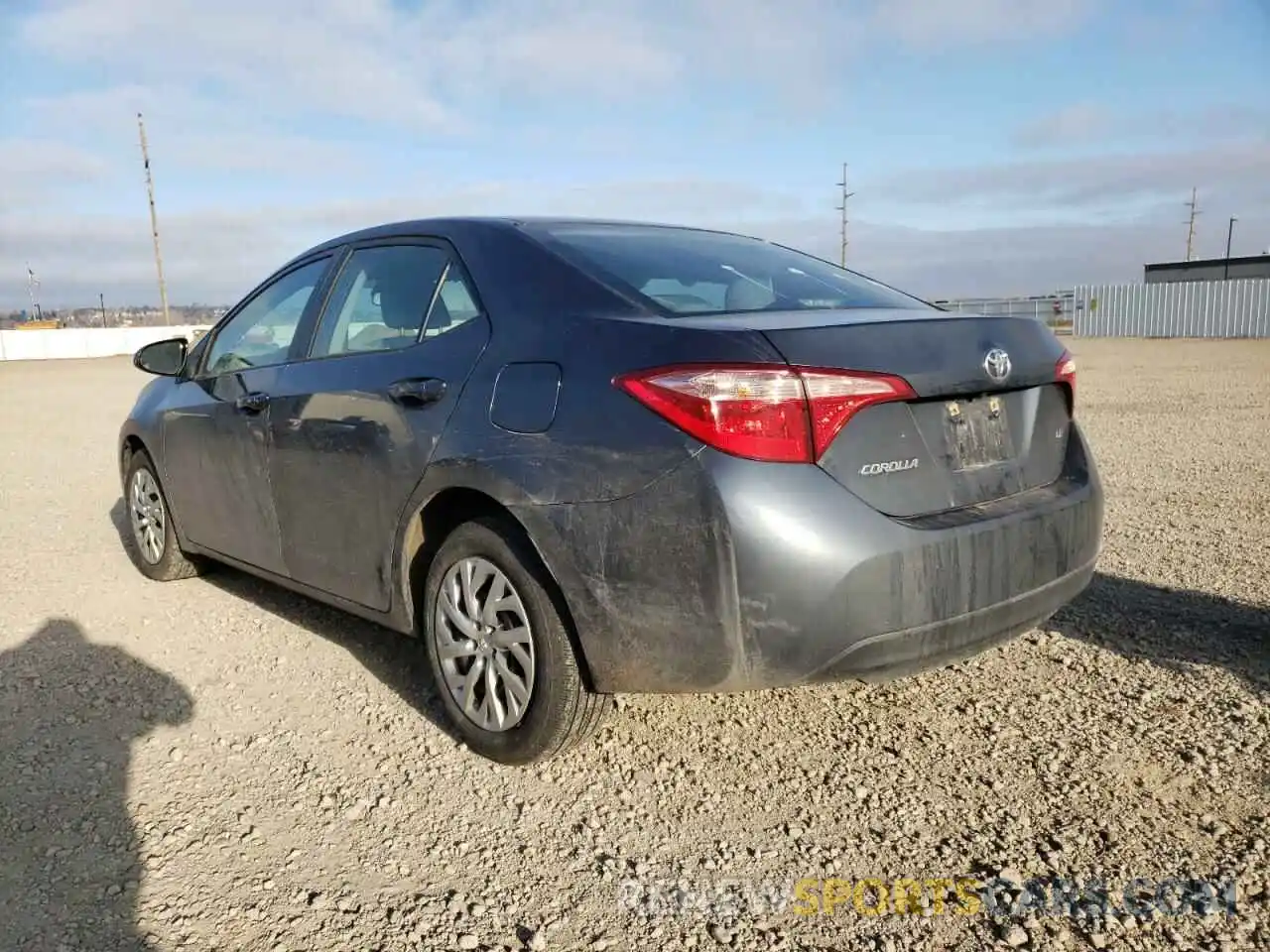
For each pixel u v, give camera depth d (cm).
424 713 365
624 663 276
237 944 238
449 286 346
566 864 270
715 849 276
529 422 292
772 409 254
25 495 813
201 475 457
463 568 322
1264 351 2722
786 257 397
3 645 441
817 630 255
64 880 264
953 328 289
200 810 300
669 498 261
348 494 358
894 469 270
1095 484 324
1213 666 387
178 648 436
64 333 4906
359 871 268
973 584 275
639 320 285
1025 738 334
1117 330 4106
